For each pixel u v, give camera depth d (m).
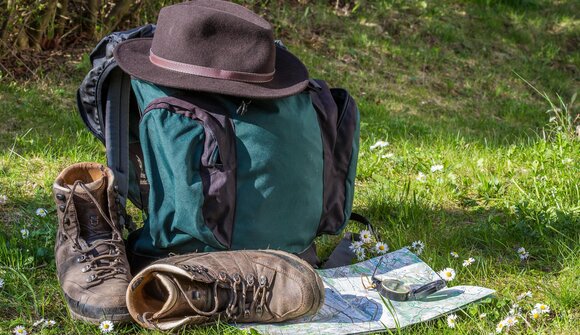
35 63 5.97
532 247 3.50
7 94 5.44
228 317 2.62
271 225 2.89
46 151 4.48
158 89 2.88
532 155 4.84
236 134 2.80
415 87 7.29
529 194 4.09
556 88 8.06
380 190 4.12
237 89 2.76
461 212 4.01
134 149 3.28
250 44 2.83
